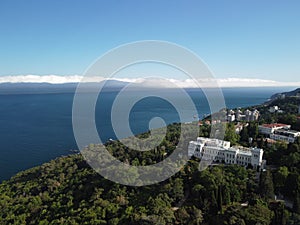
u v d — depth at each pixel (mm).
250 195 71500
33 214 80688
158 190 72562
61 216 74125
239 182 75062
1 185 110188
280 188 74625
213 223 61719
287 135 119000
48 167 112188
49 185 94375
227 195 67875
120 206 70062
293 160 83750
